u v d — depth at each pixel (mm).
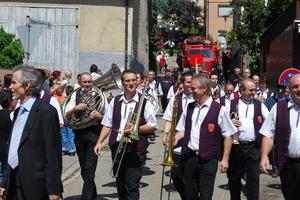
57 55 22438
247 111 8555
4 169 7828
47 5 22328
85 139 8797
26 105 5750
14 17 22266
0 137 7691
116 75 9797
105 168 12547
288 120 6426
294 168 6410
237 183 8555
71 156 14258
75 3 22391
